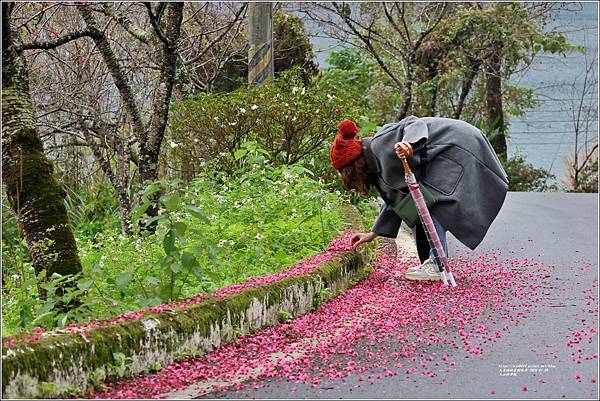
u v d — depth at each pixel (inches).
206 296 282.0
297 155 592.7
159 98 482.0
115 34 666.8
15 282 331.0
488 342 294.7
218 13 847.1
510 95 1272.1
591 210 695.1
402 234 533.6
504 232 563.8
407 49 1095.0
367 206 594.9
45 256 289.3
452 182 370.3
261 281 310.8
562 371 263.4
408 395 240.5
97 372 233.5
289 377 253.6
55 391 218.7
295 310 317.4
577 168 1280.8
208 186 523.8
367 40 971.9
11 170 286.5
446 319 323.3
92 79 618.8
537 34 1202.0
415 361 272.5
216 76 794.2
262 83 673.0
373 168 378.9
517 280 398.3
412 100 1122.0
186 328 262.1
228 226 412.2
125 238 426.6
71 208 692.1
